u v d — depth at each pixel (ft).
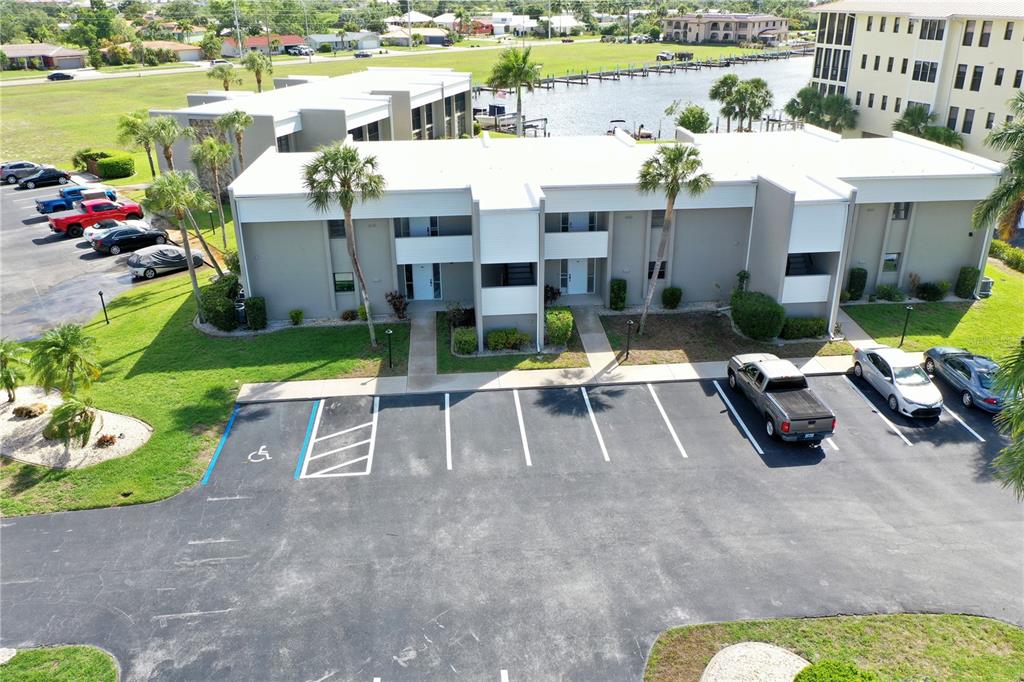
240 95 195.00
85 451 76.74
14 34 566.36
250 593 58.29
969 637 53.93
